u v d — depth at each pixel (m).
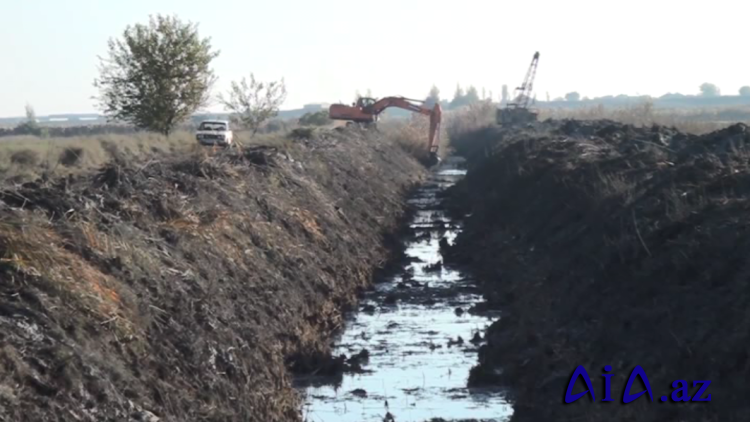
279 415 13.71
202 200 19.84
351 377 16.61
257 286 17.61
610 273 17.14
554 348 15.78
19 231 11.87
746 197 16.73
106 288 12.05
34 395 9.07
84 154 28.50
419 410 14.66
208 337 13.39
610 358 14.09
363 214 34.09
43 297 10.67
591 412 12.59
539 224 27.11
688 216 16.66
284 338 17.02
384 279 27.22
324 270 23.00
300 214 25.12
